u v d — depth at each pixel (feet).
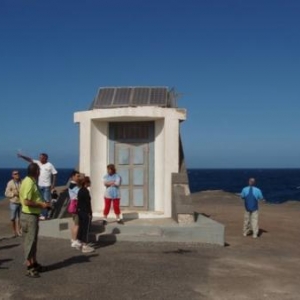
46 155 49.73
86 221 39.17
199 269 34.27
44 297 27.12
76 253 38.40
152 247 41.63
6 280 30.35
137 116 50.90
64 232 45.03
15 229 48.49
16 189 48.37
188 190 49.32
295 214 82.33
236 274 33.37
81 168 52.60
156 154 53.83
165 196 51.47
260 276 33.14
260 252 42.57
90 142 52.70
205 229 44.11
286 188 271.90
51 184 49.75
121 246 41.65
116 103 53.83
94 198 53.11
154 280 30.91
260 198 52.70
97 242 43.14
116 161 54.60
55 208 50.70
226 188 274.57
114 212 49.83
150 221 48.34
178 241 43.91
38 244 42.06
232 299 27.66
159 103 53.42
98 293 27.99
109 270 33.04
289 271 35.22
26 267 33.42
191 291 28.84
